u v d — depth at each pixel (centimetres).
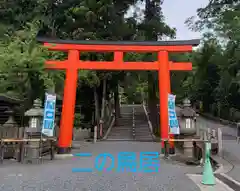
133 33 2331
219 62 2673
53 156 1214
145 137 2194
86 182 745
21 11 2172
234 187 696
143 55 2116
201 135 1268
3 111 1653
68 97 1366
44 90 1555
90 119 2666
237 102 2961
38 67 1337
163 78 1388
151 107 2398
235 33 2195
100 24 2255
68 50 1420
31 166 1015
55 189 669
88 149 1540
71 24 2236
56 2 2333
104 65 1404
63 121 1347
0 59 1310
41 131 1141
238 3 2580
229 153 1251
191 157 1190
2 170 929
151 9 2609
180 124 1265
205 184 725
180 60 2195
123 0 2425
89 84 2217
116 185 711
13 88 1462
